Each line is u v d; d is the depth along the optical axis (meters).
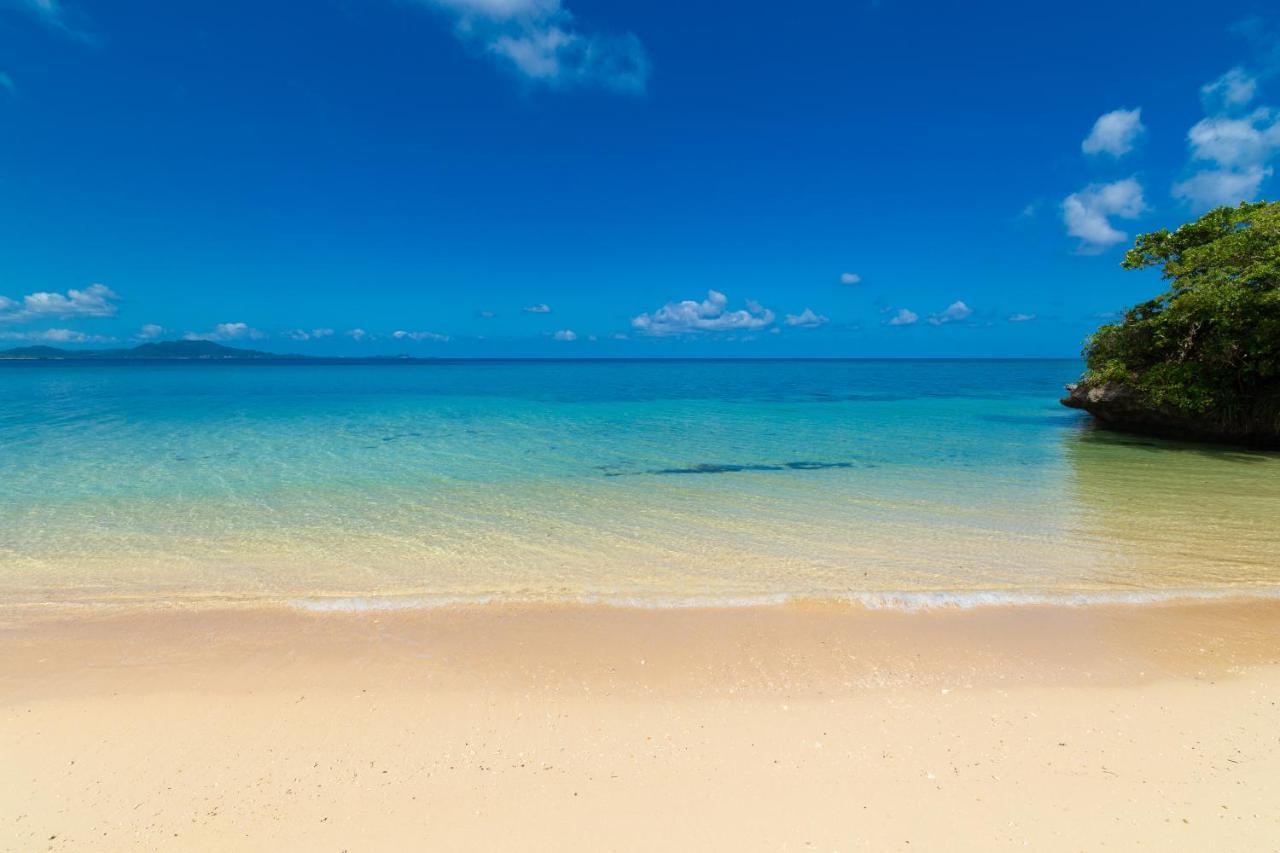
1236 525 9.51
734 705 4.65
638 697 4.75
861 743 4.18
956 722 4.42
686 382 59.25
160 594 6.90
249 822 3.48
